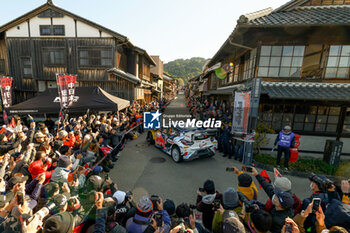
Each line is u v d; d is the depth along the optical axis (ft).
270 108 25.79
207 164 22.02
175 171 19.89
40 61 45.55
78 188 9.47
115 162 22.07
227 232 5.58
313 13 25.76
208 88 68.03
